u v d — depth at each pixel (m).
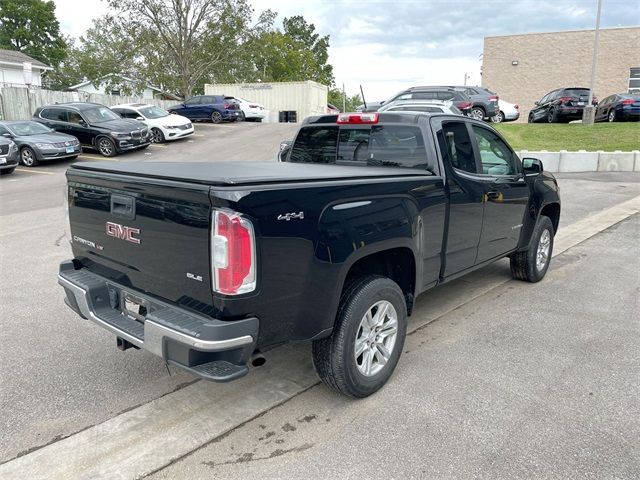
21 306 5.05
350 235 3.04
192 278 2.69
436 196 3.80
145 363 3.95
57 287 5.61
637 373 3.78
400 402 3.39
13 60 34.72
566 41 31.70
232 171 3.18
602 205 10.27
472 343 4.31
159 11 37.84
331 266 2.94
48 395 3.48
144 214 2.90
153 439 3.01
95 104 18.94
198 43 39.50
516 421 3.17
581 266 6.54
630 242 7.66
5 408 3.32
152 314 2.78
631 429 3.09
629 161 14.59
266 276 2.63
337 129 4.49
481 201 4.41
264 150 19.06
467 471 2.72
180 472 2.73
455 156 4.17
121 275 3.23
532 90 33.16
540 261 5.87
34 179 14.12
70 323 4.67
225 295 2.53
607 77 31.20
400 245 3.43
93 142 17.94
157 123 20.92
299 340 2.92
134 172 3.04
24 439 3.00
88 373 3.79
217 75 43.56
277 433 3.06
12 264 6.45
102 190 3.22
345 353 3.18
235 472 2.72
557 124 21.03
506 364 3.93
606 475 2.69
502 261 6.85
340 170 3.50
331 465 2.77
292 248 2.73
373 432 3.06
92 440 3.00
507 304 5.23
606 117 21.53
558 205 6.07
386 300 3.42
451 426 3.12
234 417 3.23
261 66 51.88
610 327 4.64
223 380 2.55
